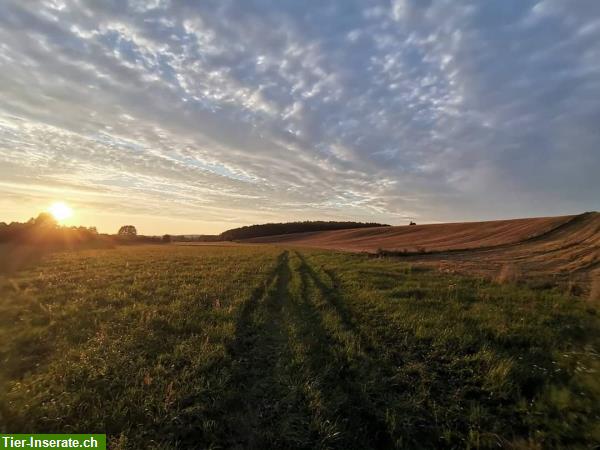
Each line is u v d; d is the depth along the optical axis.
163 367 5.32
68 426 3.90
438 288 12.34
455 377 5.31
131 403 4.30
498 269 20.59
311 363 5.69
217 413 4.29
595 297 10.54
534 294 11.32
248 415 4.32
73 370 5.18
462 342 6.53
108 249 41.69
